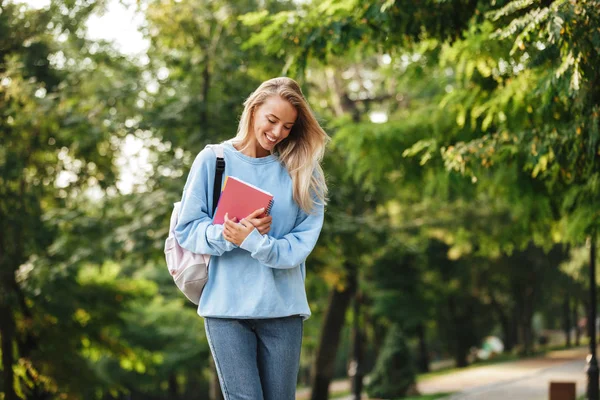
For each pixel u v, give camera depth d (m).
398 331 26.09
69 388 18.03
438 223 21.00
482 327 49.88
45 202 17.88
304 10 9.38
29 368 17.62
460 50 9.47
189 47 16.14
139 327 33.59
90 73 16.28
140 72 16.92
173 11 15.27
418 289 37.59
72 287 17.52
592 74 6.38
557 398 13.64
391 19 8.05
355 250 16.70
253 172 3.24
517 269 38.22
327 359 20.95
